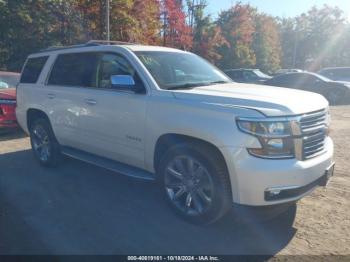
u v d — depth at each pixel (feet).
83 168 20.03
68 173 19.16
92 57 17.29
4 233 12.62
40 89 19.85
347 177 18.58
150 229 12.97
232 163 11.66
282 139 11.45
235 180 11.73
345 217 13.92
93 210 14.55
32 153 23.47
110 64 16.28
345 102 54.39
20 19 68.39
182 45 98.27
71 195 16.11
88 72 17.25
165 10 92.43
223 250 11.65
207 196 12.74
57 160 19.80
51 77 19.57
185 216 13.42
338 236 12.52
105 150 16.52
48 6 70.03
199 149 12.55
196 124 12.45
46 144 20.16
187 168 13.26
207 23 119.34
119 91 15.37
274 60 165.89
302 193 11.97
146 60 15.42
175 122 13.07
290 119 11.56
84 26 73.41
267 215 13.96
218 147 11.92
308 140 12.08
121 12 72.38
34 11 69.51
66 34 71.97
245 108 11.78
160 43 91.45
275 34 170.60
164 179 13.91
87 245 11.91
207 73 17.01
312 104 12.72
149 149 14.29
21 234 12.57
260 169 11.28
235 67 134.00
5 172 19.35
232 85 15.46
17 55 70.08
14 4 67.67
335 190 16.66
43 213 14.25
